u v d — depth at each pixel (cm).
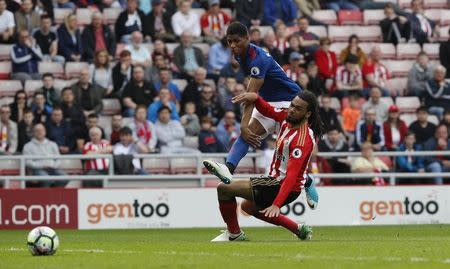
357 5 5459
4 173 4234
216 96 4634
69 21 4769
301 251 2150
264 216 2608
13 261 1967
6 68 4766
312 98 2448
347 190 4178
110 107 4584
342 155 4234
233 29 2642
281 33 4897
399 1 5525
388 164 4541
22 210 4034
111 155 4072
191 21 4981
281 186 2442
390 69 5191
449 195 4247
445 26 5491
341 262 1848
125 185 4128
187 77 4775
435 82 4925
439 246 2294
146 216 4084
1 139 4284
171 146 4409
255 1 5078
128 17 4888
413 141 4491
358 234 3325
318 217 4147
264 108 2672
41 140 4219
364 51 5234
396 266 1759
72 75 4759
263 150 4394
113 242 2794
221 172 2542
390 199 4206
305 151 2442
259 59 2648
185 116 4534
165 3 5084
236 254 2086
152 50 4888
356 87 4897
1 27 4769
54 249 2147
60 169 4281
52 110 4350
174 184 4178
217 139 4409
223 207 2608
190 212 4109
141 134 4356
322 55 4862
